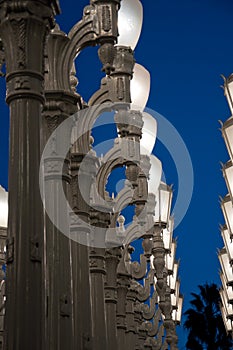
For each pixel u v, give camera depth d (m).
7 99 5.16
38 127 5.09
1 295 11.02
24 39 5.21
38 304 4.67
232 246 14.88
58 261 6.13
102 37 6.37
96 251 9.02
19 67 5.16
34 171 4.96
